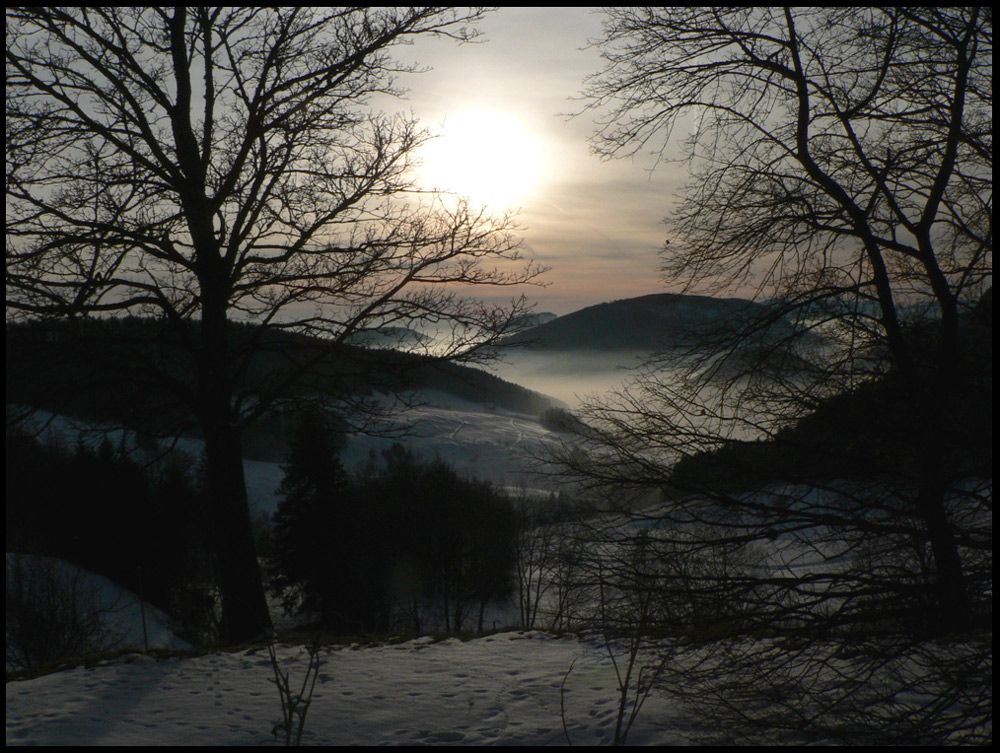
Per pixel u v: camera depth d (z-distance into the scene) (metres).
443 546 30.84
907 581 5.86
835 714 5.64
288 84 10.66
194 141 10.69
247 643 9.66
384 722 6.64
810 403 6.25
